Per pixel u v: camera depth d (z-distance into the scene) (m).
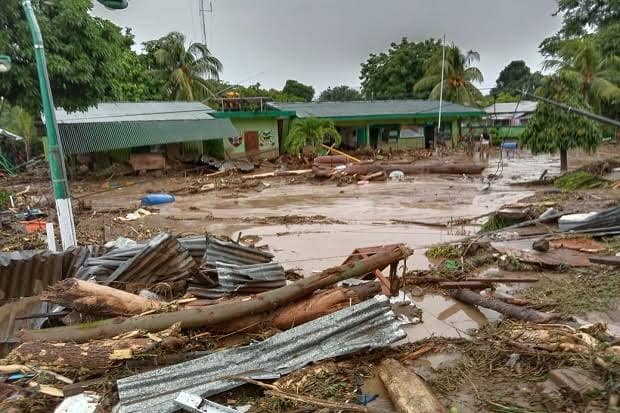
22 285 6.92
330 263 9.21
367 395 4.36
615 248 8.23
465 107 37.62
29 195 18.23
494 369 4.71
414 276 7.54
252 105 33.69
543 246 8.41
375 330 5.21
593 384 4.03
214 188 20.88
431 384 4.48
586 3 38.94
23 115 30.92
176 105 29.83
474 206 15.11
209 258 7.33
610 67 31.08
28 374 4.55
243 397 4.40
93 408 4.19
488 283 6.95
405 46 48.31
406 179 22.55
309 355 4.87
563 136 20.09
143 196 19.00
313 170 24.42
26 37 12.77
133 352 4.77
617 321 5.61
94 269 6.79
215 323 5.44
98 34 15.01
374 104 37.62
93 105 16.14
